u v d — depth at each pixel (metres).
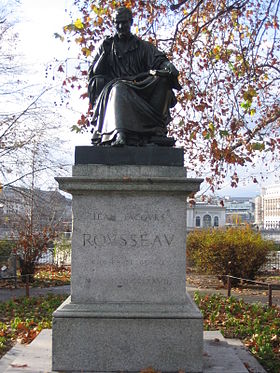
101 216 5.29
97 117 5.96
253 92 12.02
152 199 5.31
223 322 8.62
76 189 5.22
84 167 5.35
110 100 5.72
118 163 5.39
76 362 5.03
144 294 5.23
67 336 5.04
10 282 16.53
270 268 23.25
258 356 6.32
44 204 26.97
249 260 16.77
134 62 6.12
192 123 14.09
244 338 7.45
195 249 22.02
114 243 5.27
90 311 5.09
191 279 18.64
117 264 5.25
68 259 24.02
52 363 5.03
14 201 22.50
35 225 23.20
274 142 14.23
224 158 13.76
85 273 5.23
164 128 5.88
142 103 5.70
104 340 5.05
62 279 17.80
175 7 12.17
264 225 91.00
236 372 5.01
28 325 8.30
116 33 6.19
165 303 5.21
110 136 5.54
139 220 5.29
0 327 8.09
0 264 18.77
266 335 7.37
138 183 5.21
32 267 18.14
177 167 5.39
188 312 5.10
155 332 5.05
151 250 5.27
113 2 12.42
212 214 73.50
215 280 18.38
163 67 5.91
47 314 9.74
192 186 5.22
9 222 25.81
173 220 5.29
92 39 12.84
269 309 10.24
